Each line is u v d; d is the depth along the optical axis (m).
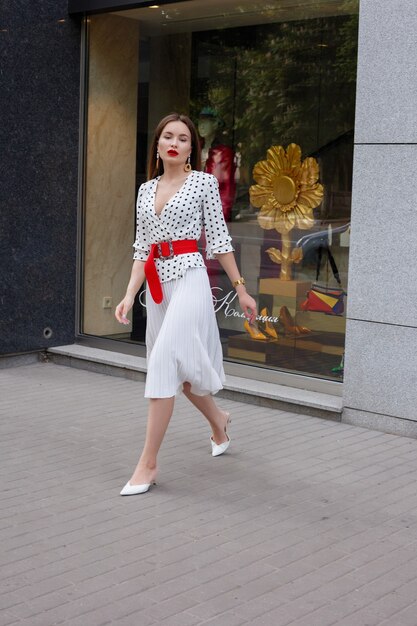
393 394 6.71
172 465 5.95
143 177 8.92
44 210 9.02
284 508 5.20
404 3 6.37
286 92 7.72
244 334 8.11
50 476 5.69
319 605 3.98
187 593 4.08
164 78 8.62
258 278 8.02
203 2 8.20
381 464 6.03
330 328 7.49
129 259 9.02
